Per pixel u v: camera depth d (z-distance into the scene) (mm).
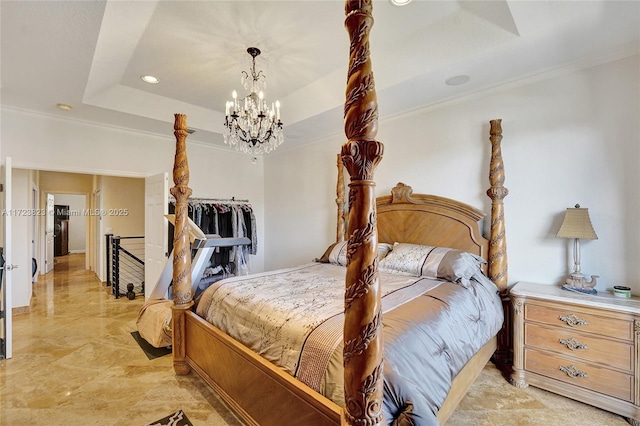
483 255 2791
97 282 6086
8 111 3197
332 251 3508
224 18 2240
